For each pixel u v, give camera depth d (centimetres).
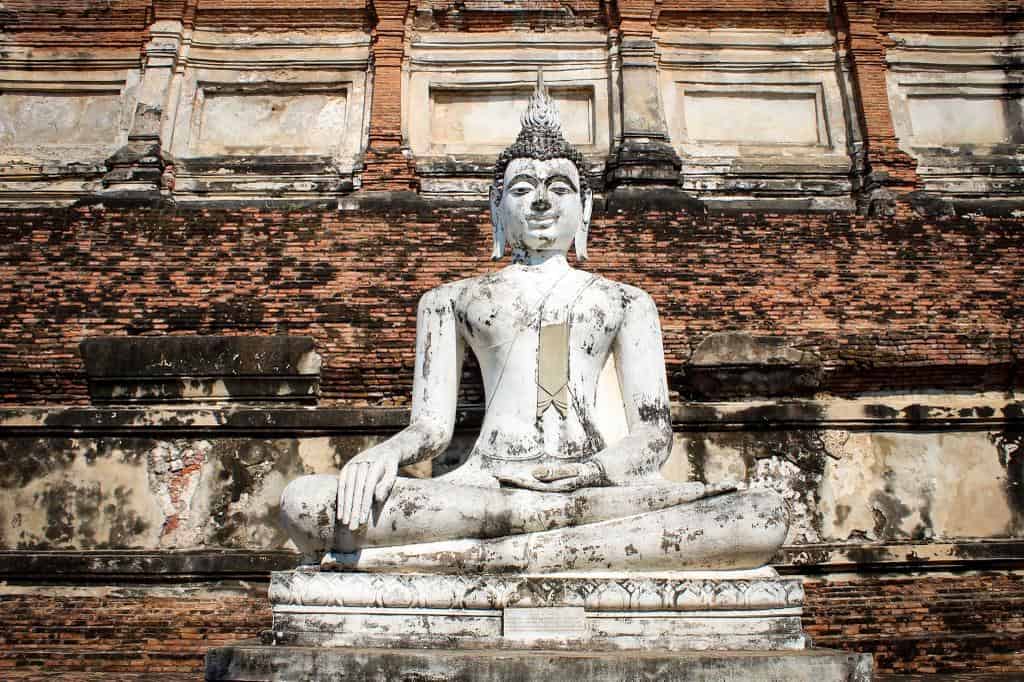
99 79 1166
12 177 1113
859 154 1137
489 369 580
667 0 1198
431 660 399
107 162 1080
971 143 1176
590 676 396
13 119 1152
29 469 762
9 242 916
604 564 478
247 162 1117
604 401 578
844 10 1197
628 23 1179
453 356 593
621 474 520
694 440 786
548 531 486
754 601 467
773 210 973
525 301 583
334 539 480
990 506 791
